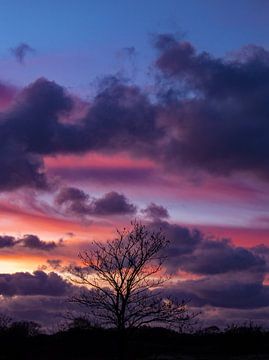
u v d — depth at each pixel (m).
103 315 31.69
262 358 47.72
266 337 54.72
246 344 52.44
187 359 43.88
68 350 38.81
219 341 53.66
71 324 36.22
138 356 38.81
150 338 46.34
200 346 50.59
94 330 36.47
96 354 37.22
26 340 44.56
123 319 31.48
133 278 31.91
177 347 48.41
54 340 42.53
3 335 44.47
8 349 43.03
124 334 31.61
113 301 31.61
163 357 42.00
